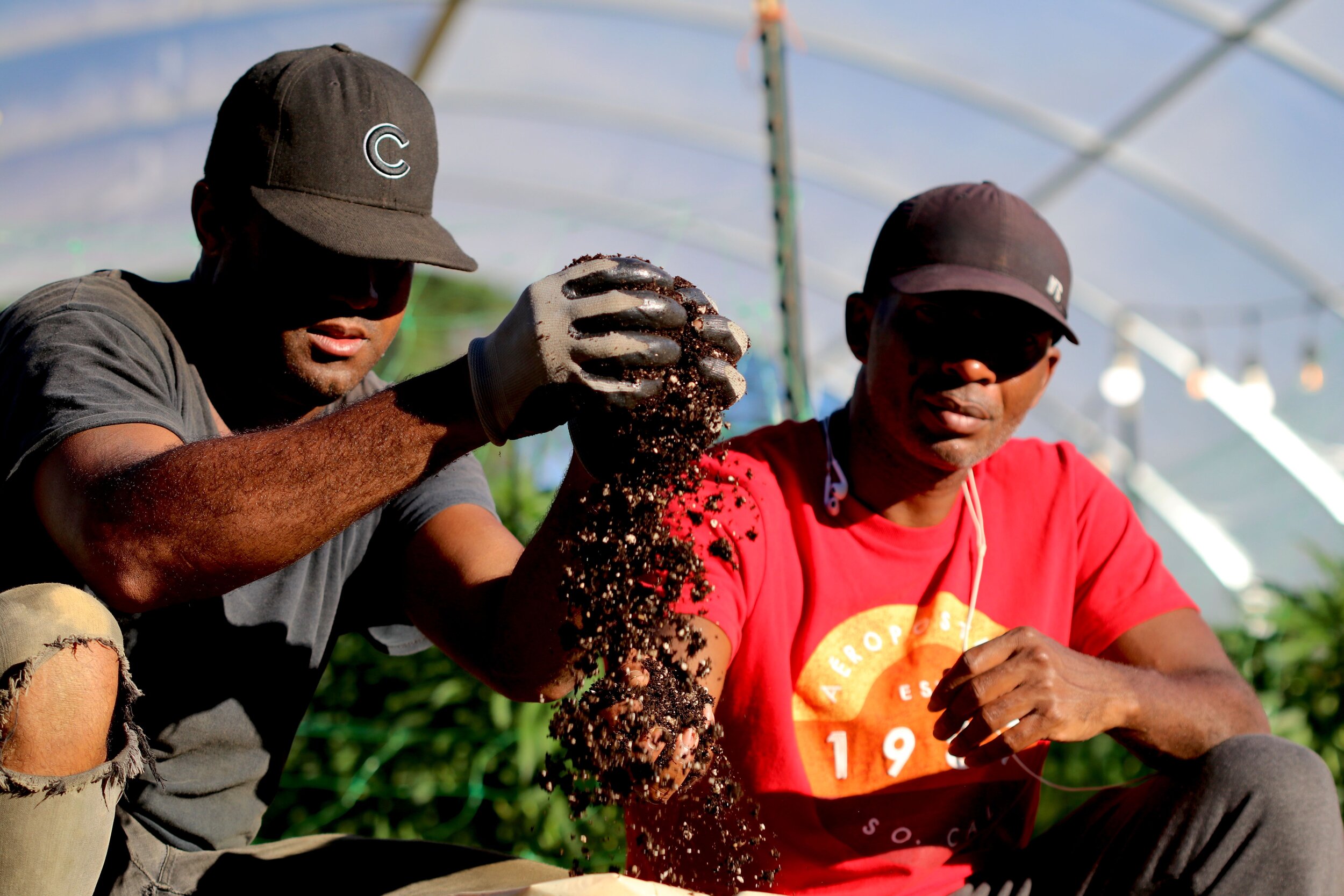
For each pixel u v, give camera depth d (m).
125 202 6.16
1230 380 7.44
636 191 7.05
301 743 3.55
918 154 6.34
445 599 2.18
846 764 2.17
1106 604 2.35
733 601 2.09
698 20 5.51
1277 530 7.93
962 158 6.32
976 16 5.27
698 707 1.76
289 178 1.95
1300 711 4.31
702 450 1.69
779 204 3.86
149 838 2.02
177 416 1.88
